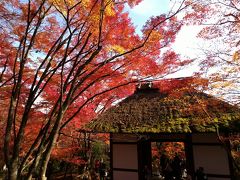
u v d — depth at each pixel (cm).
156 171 1576
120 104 1349
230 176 947
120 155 1182
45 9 710
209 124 970
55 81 782
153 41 663
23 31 725
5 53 741
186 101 1117
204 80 824
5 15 699
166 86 882
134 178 1120
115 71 743
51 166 1719
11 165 562
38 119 816
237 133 958
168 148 1612
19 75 636
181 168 1362
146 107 1241
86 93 923
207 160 1005
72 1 568
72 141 1342
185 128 994
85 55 684
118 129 1119
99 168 1688
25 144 848
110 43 685
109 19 646
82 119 1051
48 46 766
